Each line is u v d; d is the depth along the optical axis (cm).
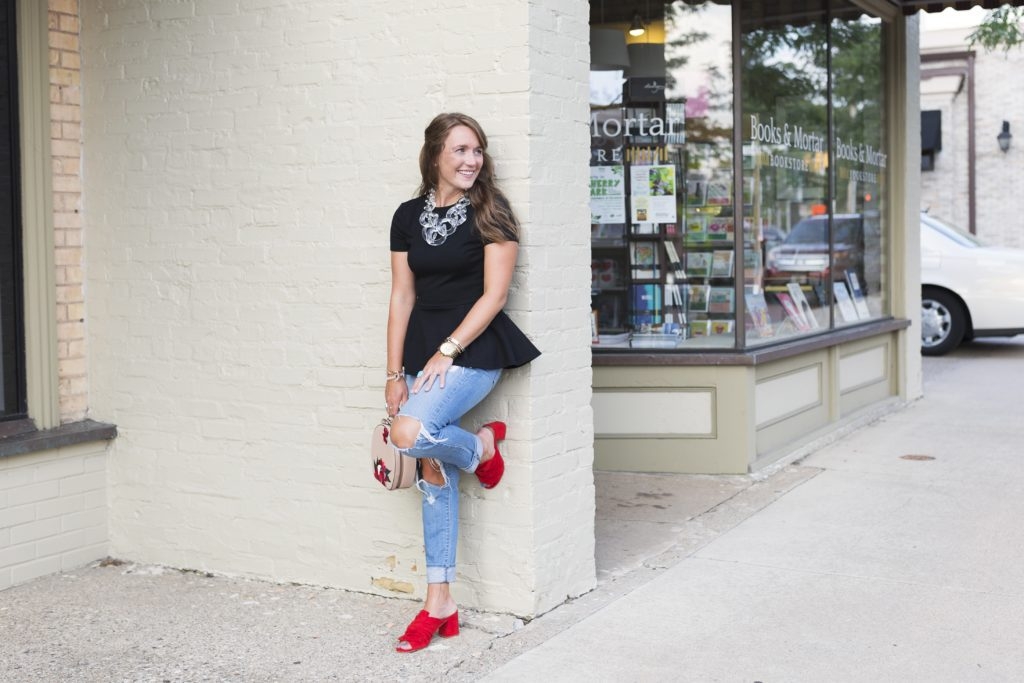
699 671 382
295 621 441
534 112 423
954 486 644
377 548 467
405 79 444
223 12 481
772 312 738
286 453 482
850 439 796
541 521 436
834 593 460
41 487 498
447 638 417
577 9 449
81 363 525
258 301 483
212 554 504
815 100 804
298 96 467
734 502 615
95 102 514
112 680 386
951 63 1891
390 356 416
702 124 698
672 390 689
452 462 406
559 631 422
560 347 443
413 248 403
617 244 711
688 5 697
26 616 451
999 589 462
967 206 1911
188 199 495
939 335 1291
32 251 497
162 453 511
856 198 887
